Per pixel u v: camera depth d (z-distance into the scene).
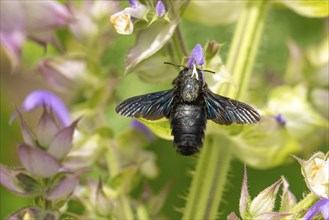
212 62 0.40
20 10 0.42
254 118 0.39
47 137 0.41
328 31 0.52
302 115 0.48
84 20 0.46
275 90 0.49
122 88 0.50
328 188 0.37
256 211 0.38
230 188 0.51
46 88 0.51
